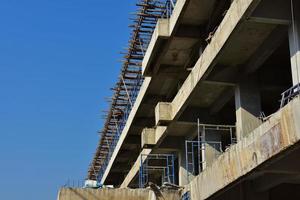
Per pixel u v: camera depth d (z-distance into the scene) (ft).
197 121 86.63
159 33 79.97
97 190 81.10
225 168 60.49
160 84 97.96
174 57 87.86
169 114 86.38
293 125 44.52
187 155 89.35
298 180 65.26
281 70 74.69
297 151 57.36
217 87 77.77
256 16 57.31
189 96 76.48
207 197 67.15
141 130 118.83
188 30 80.74
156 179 125.08
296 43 56.44
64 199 79.66
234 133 86.99
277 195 74.59
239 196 70.69
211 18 77.87
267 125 49.83
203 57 70.44
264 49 67.21
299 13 57.52
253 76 73.67
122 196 81.35
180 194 80.23
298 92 48.19
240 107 71.92
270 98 81.10
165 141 99.25
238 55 71.10
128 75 117.50
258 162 51.37
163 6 95.55
